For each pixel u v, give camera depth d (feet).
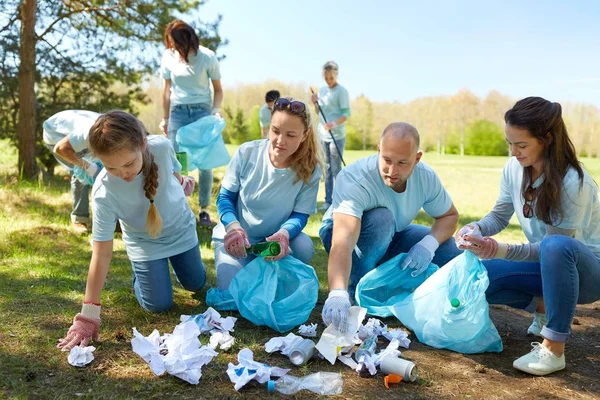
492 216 8.91
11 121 26.27
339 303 7.57
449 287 8.11
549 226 7.73
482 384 7.11
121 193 8.02
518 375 7.45
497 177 50.11
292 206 9.68
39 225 14.34
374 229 9.18
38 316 8.49
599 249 7.87
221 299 9.44
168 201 8.84
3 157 30.45
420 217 21.44
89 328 7.62
